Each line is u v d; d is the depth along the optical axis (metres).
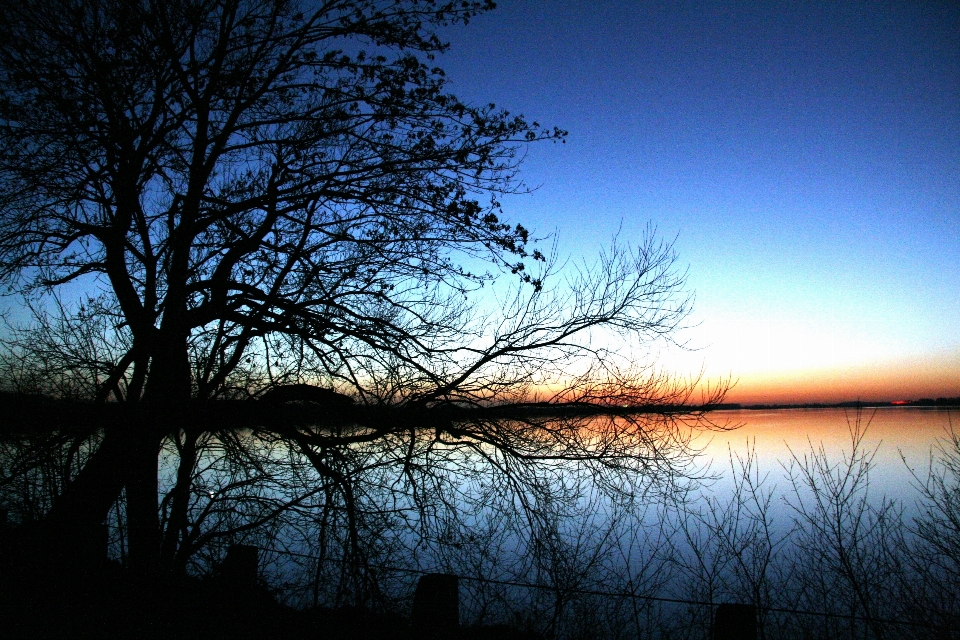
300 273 8.81
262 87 8.25
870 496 9.05
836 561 6.92
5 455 8.02
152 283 8.15
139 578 7.57
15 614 6.54
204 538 8.54
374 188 8.36
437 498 8.41
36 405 8.03
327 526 7.99
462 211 8.08
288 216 8.36
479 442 8.57
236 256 8.51
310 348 8.60
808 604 6.81
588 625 7.14
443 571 8.09
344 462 8.27
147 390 7.83
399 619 7.05
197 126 8.23
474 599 7.80
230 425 8.34
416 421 8.29
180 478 8.35
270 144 8.62
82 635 6.18
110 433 7.66
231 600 7.25
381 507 8.42
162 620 6.74
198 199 7.88
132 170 7.71
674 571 7.54
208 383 8.70
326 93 8.40
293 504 8.41
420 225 8.57
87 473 7.62
